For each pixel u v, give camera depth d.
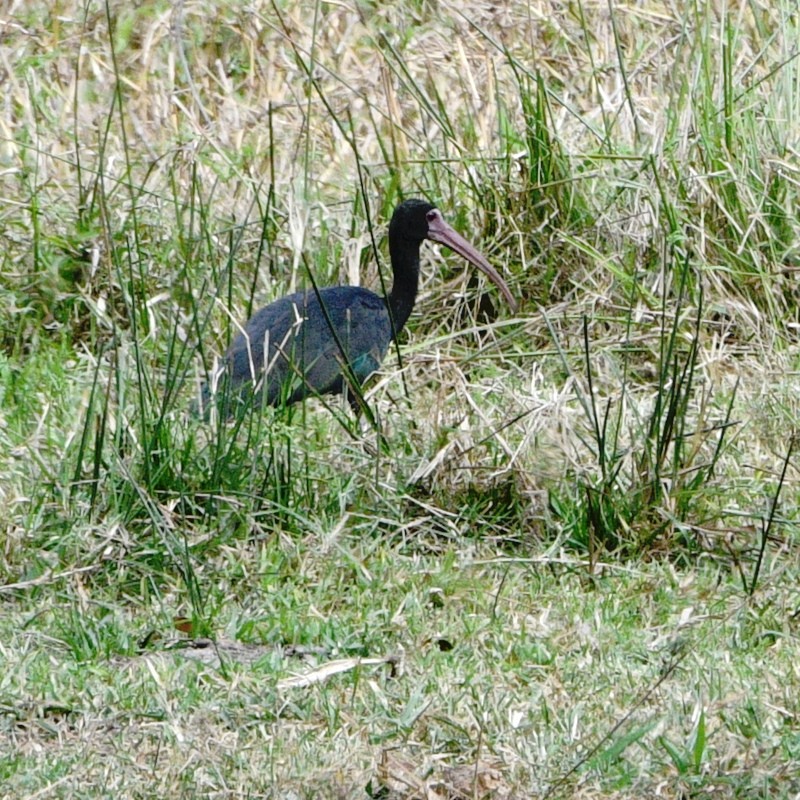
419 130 15.61
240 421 10.48
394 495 10.64
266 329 11.82
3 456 10.73
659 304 13.45
